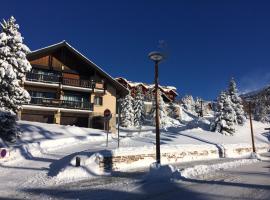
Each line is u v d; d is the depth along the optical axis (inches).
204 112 4281.5
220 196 421.1
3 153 759.7
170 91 3764.8
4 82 1091.9
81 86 1819.6
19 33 1186.6
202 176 626.5
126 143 1152.8
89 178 606.9
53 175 608.7
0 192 452.8
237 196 422.3
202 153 1184.2
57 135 1218.0
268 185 527.5
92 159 690.8
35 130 1221.1
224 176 637.3
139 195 423.5
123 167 769.6
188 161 1054.4
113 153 746.8
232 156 1396.4
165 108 2898.6
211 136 1784.0
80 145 1087.6
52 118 1772.9
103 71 1852.9
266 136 2341.3
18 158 803.4
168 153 974.4
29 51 1194.6
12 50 1158.3
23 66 1153.4
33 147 929.5
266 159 1219.2
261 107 4057.6
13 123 973.8
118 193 437.4
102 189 469.4
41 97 1764.3
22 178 581.0
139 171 732.0
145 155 853.2
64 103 1759.4
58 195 430.9
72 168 633.0
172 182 534.6
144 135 1487.5
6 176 598.5
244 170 779.4
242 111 2603.3
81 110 1793.8
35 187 498.0
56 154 896.9
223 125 1980.8
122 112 2591.0
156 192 445.7
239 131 2298.2
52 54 1825.8
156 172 588.7
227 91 2652.6
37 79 1727.4
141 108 2832.2
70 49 1809.8
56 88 1802.4
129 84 3408.0
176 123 3021.7
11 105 1101.1
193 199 399.2
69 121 1827.0
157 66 667.4
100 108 1866.4
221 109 2023.9
